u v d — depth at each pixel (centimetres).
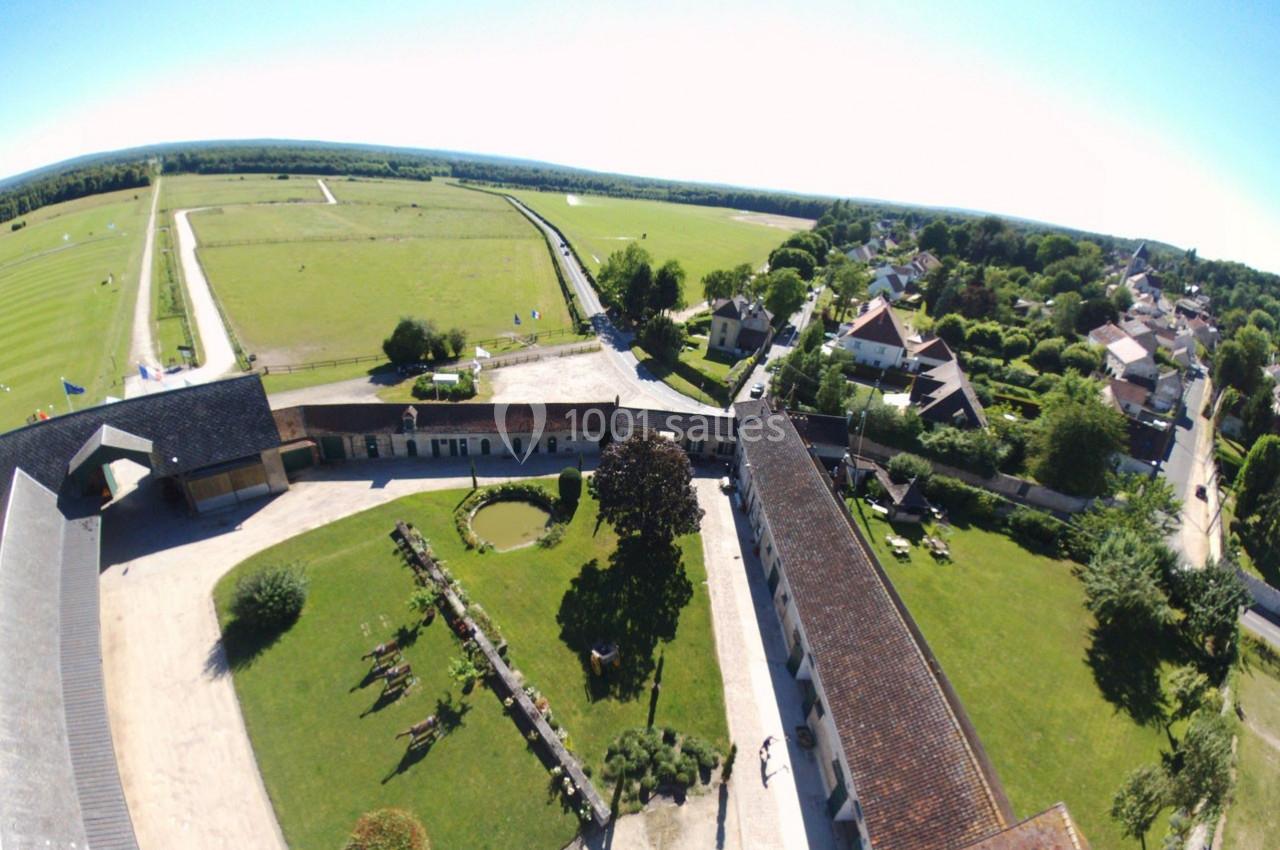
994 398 8744
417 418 5909
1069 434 6109
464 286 12256
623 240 19138
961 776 2523
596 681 3691
